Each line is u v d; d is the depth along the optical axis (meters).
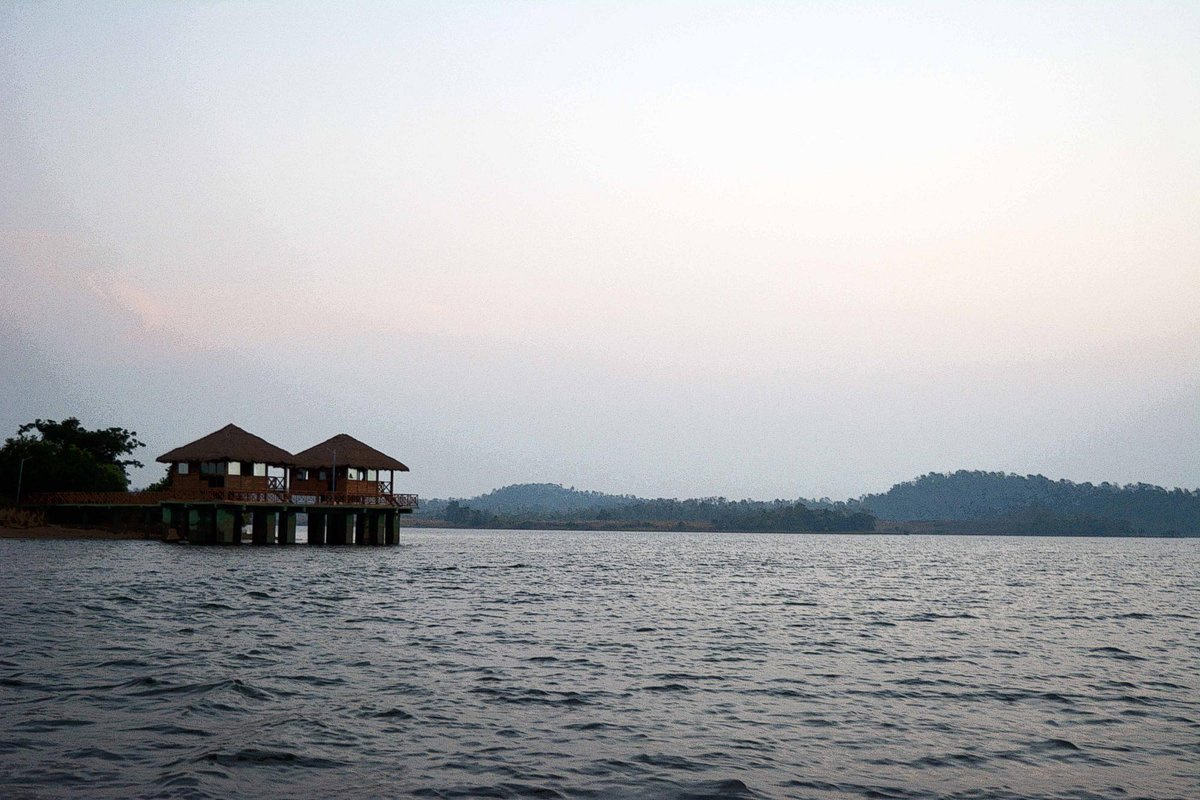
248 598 38.28
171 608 33.72
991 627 35.50
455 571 62.88
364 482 82.88
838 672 24.33
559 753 15.59
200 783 13.34
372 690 20.17
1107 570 87.06
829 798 13.64
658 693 20.91
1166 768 15.47
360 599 40.03
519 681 21.77
